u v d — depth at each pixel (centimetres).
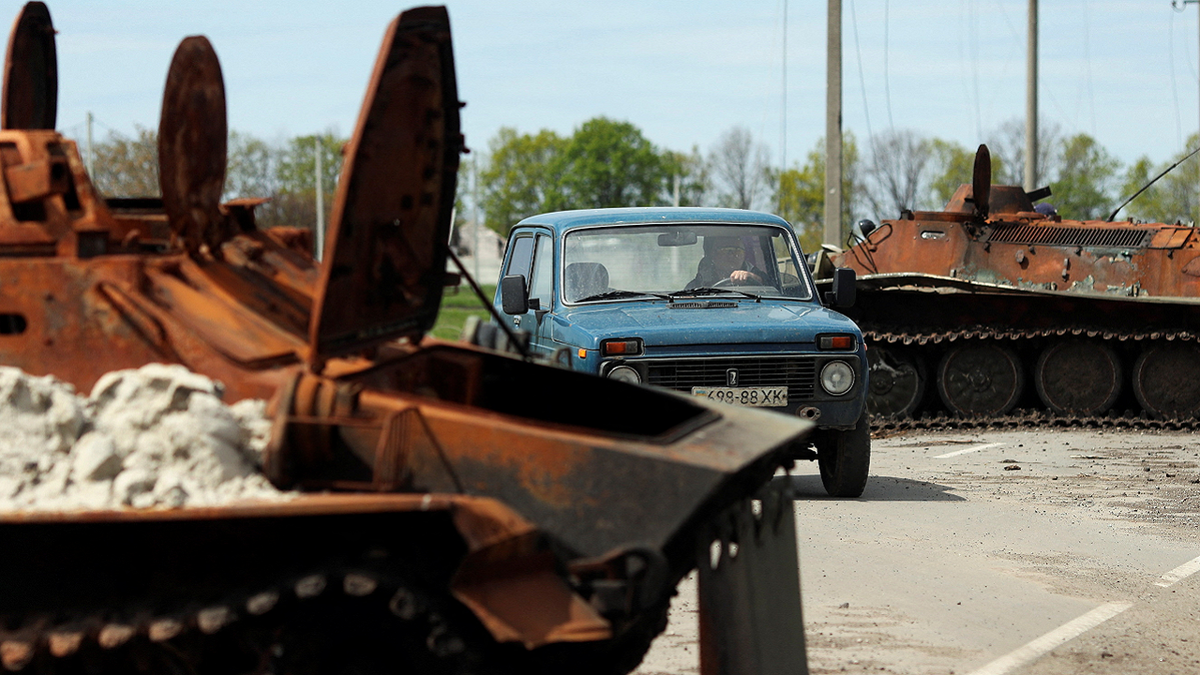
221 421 521
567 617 495
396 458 529
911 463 1841
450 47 637
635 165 14362
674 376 1359
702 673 633
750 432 649
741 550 654
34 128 793
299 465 529
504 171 14800
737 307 1451
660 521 530
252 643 501
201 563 521
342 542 515
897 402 2409
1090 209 11206
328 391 538
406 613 482
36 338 564
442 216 700
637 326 1362
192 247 656
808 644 863
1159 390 2359
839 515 1357
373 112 561
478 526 488
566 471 534
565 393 758
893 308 2395
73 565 525
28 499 492
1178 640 882
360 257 598
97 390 532
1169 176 11062
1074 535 1258
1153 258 2508
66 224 591
